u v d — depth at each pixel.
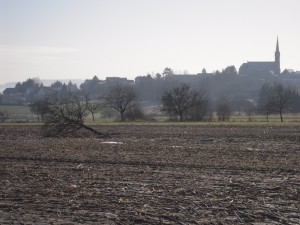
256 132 48.81
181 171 21.55
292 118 97.19
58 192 16.75
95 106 88.31
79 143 37.47
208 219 13.14
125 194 16.38
